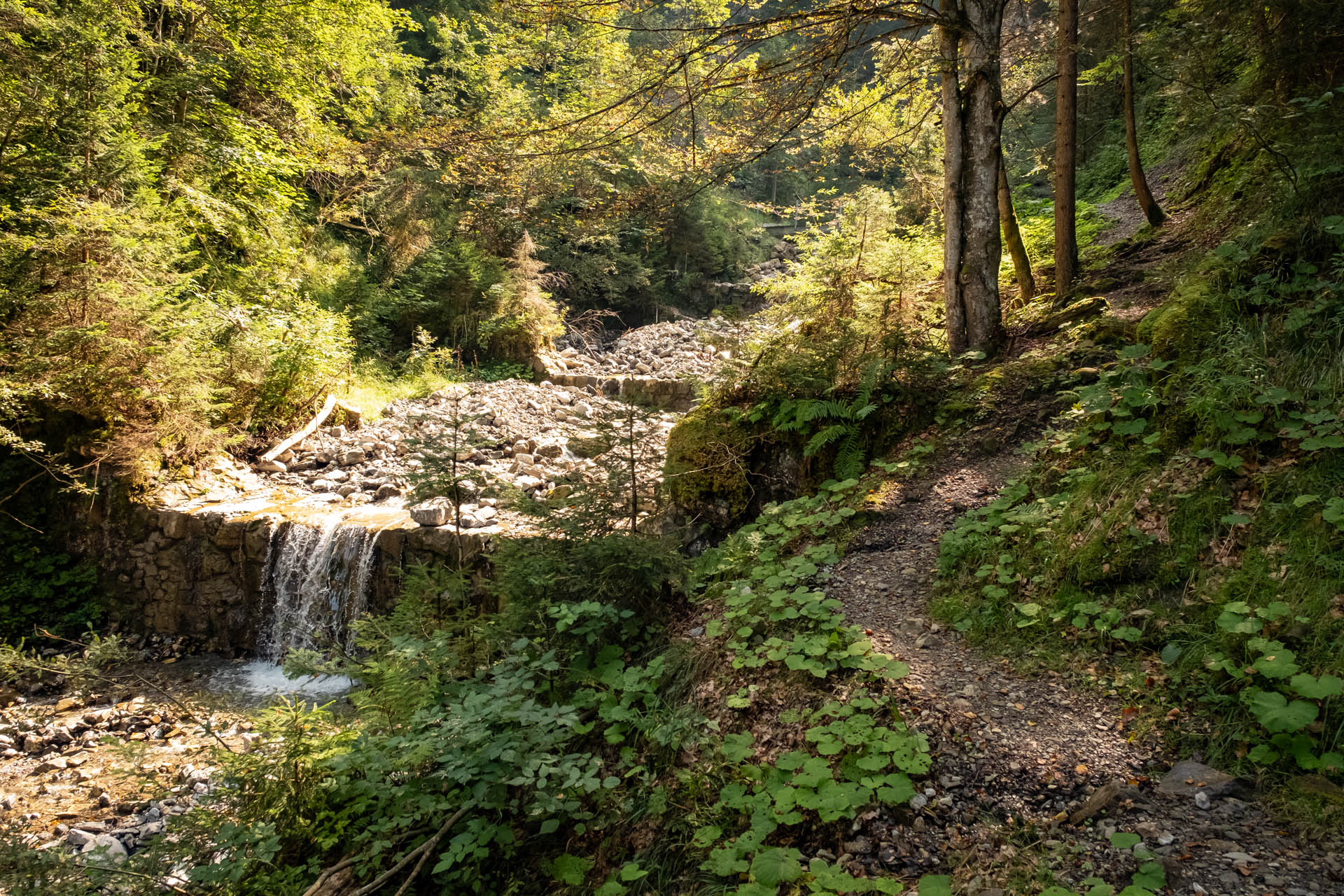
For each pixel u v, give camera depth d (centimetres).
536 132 671
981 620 402
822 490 580
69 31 1005
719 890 291
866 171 1099
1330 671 288
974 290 665
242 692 730
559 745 356
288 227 1602
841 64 649
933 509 519
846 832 291
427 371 1648
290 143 1534
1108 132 1502
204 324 1032
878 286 845
